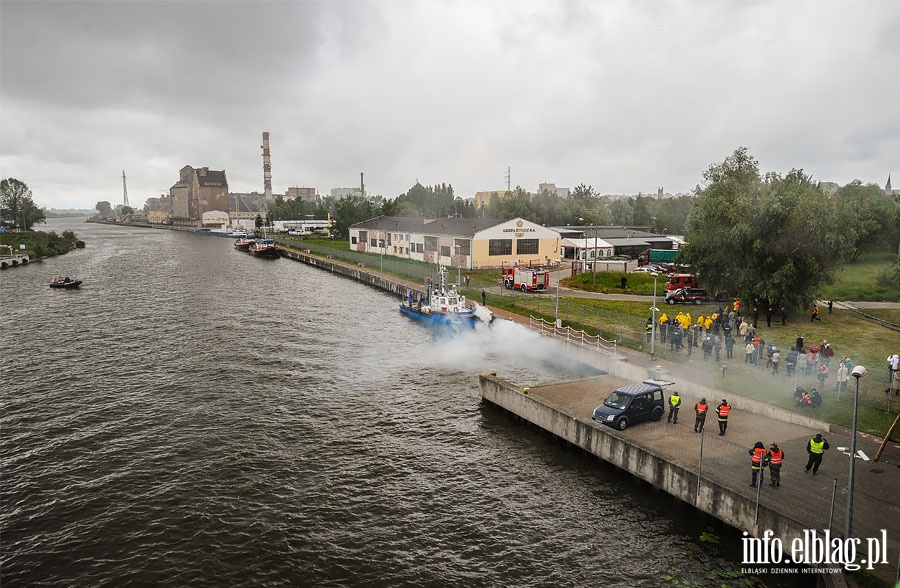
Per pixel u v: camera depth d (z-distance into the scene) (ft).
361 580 65.21
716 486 72.49
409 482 87.35
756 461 71.61
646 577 65.87
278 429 106.01
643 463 83.41
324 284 303.48
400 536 73.67
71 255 472.03
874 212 291.79
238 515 77.97
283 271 366.84
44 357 151.84
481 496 83.56
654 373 115.14
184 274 339.77
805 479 74.08
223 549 70.69
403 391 127.34
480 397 124.36
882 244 293.64
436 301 199.41
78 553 69.87
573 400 108.99
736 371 119.03
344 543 72.08
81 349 160.25
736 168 193.67
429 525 76.18
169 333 180.65
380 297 258.78
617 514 78.84
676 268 254.06
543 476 89.51
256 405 117.80
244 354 156.04
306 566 67.56
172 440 100.94
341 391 126.93
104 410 114.62
